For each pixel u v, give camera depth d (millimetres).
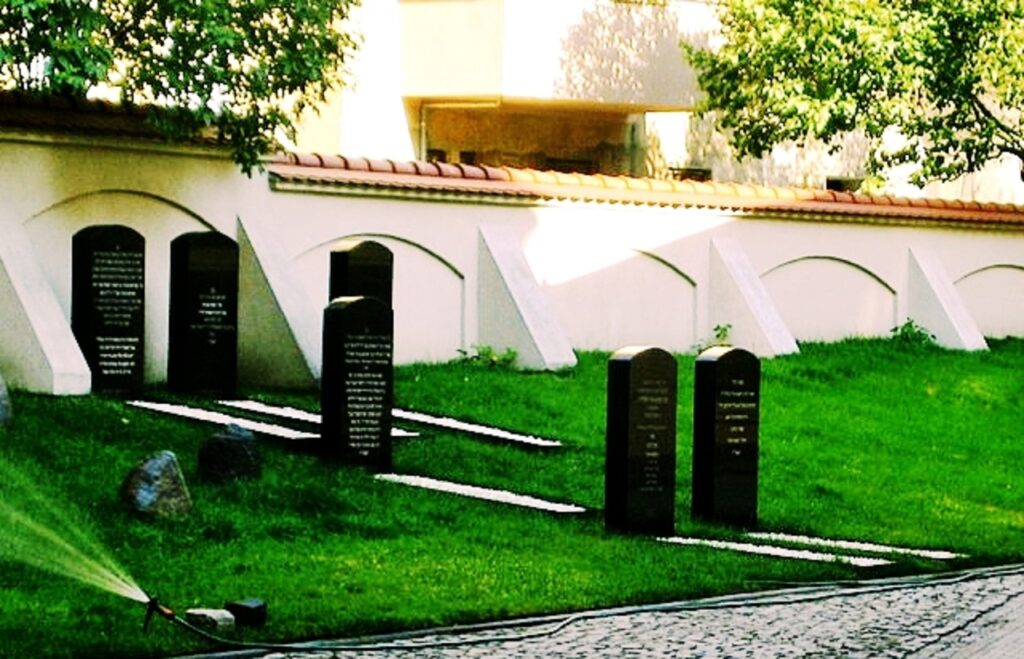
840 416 24406
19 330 19641
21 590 12977
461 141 30734
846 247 29734
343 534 15789
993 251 32062
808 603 14406
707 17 31344
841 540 17734
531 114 31469
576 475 19359
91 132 20969
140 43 20172
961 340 30109
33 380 19516
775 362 26859
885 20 27328
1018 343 31547
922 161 30500
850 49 27469
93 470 16625
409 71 29859
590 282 26438
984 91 29094
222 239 20953
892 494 20375
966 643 12883
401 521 16359
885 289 30422
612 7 30203
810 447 22406
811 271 29359
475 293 25031
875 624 13547
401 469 18812
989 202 35031
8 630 11867
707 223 27781
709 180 33500
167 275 22016
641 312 27078
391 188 23922
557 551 15727
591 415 22359
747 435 18016
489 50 29234
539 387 23406
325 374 18578
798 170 34688
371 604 13273
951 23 27938
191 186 22125
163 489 15484
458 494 17797
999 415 26203
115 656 11484
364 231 23844
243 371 22406
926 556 17031
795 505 19203
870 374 27219
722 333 27688
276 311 22125
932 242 31031
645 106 30906
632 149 32625
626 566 15266
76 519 15016
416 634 12664
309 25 21031
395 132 29859
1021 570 16531
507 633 12797
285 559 14633
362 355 18547
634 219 26906
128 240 20188
